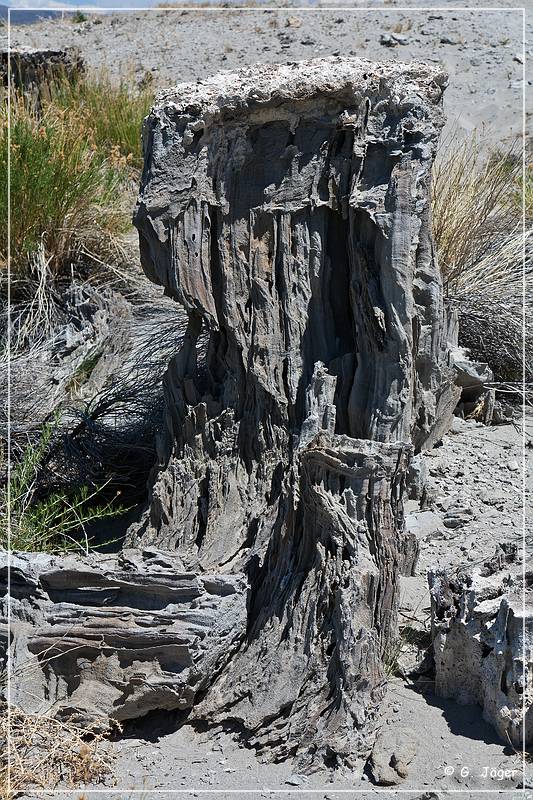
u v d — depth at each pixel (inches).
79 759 102.3
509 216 227.1
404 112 129.5
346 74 131.7
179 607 110.3
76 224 240.8
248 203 137.3
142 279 236.8
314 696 105.7
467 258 202.1
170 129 131.0
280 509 122.1
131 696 107.1
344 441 116.0
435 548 135.6
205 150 133.0
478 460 159.2
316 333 137.9
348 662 104.3
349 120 131.7
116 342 201.0
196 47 505.4
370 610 110.1
